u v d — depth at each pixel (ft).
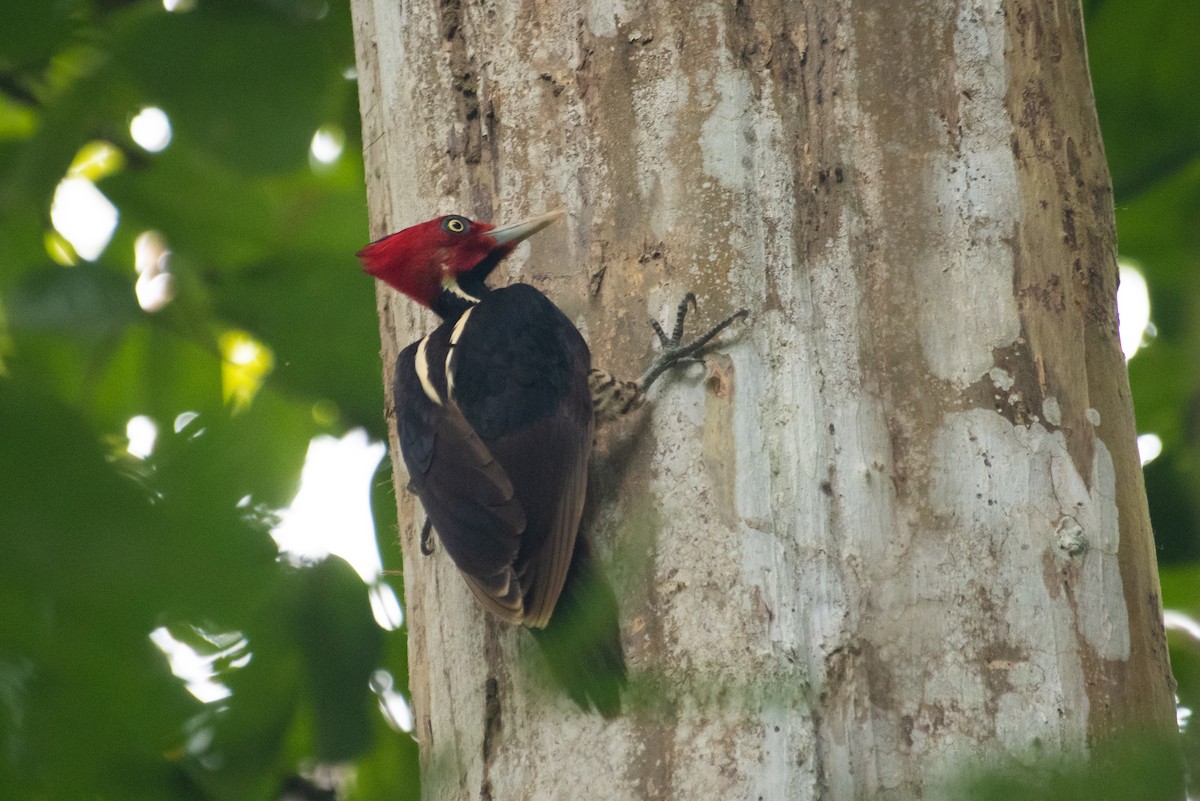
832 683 22.54
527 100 28.63
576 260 27.68
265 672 23.06
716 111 26.91
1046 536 23.97
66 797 13.32
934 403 24.86
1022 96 27.14
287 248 38.45
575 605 20.39
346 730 28.50
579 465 25.16
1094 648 23.40
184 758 17.85
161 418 30.30
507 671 24.47
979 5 27.37
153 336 35.63
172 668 13.32
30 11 33.47
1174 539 34.14
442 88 29.71
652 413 25.50
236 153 35.24
